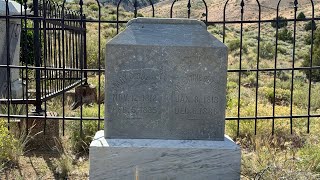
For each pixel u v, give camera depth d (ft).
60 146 8.36
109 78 6.05
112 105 6.08
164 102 6.12
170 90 6.11
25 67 7.94
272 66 27.94
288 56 34.78
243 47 35.29
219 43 6.13
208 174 5.97
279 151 8.56
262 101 14.83
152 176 5.93
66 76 13.30
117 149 5.86
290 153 8.28
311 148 7.90
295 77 24.21
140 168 5.90
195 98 6.14
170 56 6.08
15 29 11.07
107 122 6.10
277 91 16.87
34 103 9.01
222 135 6.21
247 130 9.61
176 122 6.15
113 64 6.04
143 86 6.09
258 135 9.22
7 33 7.73
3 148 7.45
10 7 10.53
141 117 6.11
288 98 16.15
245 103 13.47
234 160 5.97
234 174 5.99
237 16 70.95
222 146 6.00
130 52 6.04
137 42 6.05
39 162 7.68
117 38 6.06
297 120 10.84
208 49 6.10
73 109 11.34
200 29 6.18
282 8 73.77
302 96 15.98
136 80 6.08
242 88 18.01
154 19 6.18
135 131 6.12
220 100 6.17
